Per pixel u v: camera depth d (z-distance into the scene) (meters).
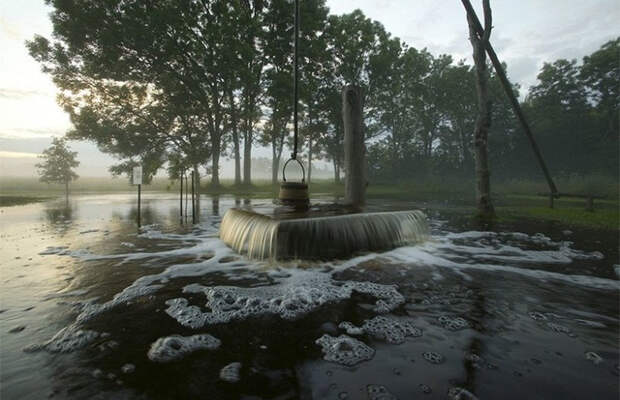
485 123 9.20
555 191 10.62
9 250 4.54
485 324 2.22
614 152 24.31
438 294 2.84
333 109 27.45
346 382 1.53
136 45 19.84
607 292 2.89
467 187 27.11
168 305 2.56
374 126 30.97
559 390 1.47
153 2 19.78
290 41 23.80
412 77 30.16
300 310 2.47
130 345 1.91
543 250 4.67
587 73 25.75
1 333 2.04
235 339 1.99
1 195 18.55
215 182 24.11
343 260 3.87
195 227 6.65
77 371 1.62
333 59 26.84
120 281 3.18
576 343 1.94
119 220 7.68
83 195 18.66
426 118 31.89
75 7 18.20
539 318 2.32
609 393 1.44
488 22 8.87
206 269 3.60
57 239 5.34
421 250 4.58
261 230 3.88
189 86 22.66
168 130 23.23
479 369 1.65
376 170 33.66
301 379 1.56
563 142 26.61
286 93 23.38
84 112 20.75
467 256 4.25
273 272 3.47
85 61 20.52
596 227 6.77
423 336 2.04
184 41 21.08
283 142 29.23
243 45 21.09
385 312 2.44
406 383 1.52
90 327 2.15
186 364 1.69
